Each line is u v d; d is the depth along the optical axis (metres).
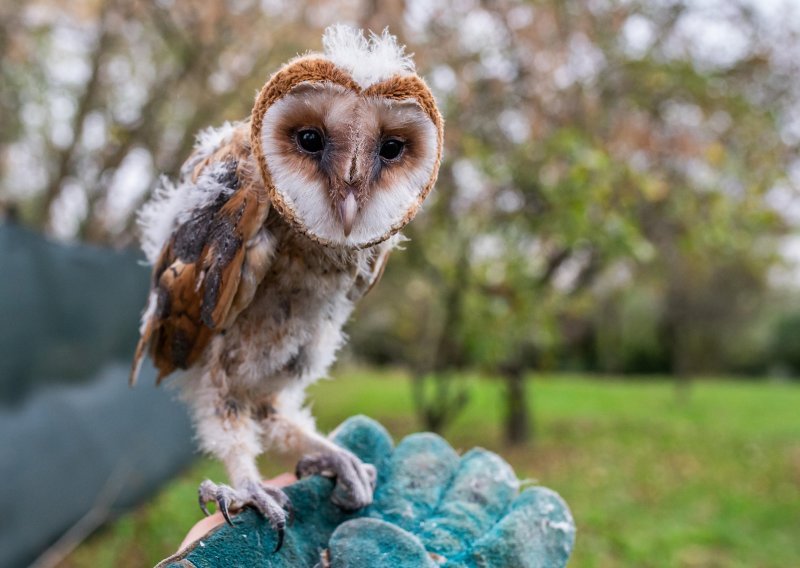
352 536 0.39
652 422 2.65
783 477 1.82
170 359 0.43
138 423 1.15
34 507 0.84
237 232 0.38
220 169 0.40
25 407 0.83
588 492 1.61
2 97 1.66
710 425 2.62
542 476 1.74
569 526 0.44
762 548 1.29
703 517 1.47
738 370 5.62
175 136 1.64
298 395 0.46
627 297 4.39
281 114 0.36
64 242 0.93
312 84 0.36
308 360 0.43
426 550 0.41
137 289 1.15
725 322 4.77
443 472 0.47
